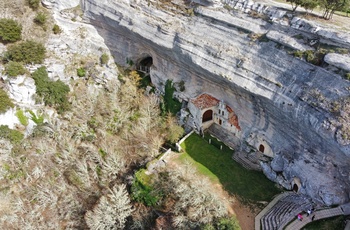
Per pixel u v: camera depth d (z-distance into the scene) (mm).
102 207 40125
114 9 52938
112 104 56156
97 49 62031
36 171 49031
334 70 32844
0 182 50188
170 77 53562
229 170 43375
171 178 39562
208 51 42688
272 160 41469
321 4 37875
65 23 61469
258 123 42750
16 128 55500
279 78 36500
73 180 48250
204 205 34719
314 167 35938
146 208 41594
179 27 46219
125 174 46781
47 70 57656
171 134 47875
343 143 30469
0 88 55156
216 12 43344
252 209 37750
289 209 36219
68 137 54125
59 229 43469
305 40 36125
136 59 60094
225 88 44438
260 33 39625
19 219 44000
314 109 32969
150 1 50125
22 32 59031
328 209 34906
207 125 49719
